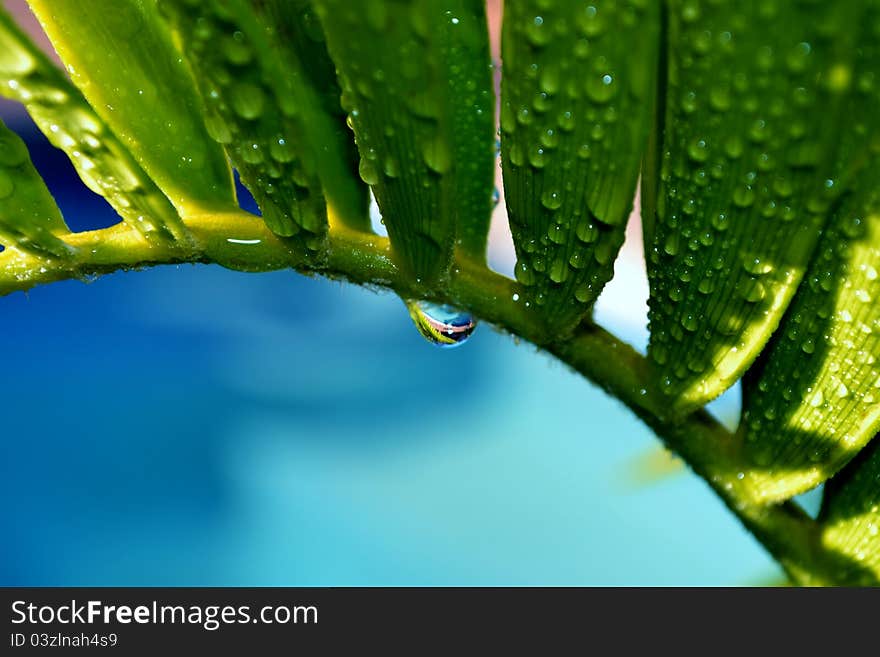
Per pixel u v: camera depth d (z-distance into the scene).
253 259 0.11
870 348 0.10
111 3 0.10
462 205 0.11
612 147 0.10
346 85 0.10
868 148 0.10
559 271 0.10
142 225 0.11
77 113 0.10
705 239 0.10
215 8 0.10
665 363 0.11
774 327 0.10
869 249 0.10
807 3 0.09
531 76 0.10
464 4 0.10
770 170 0.10
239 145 0.10
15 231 0.11
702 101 0.10
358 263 0.11
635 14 0.10
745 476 0.11
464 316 0.13
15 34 0.10
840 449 0.11
